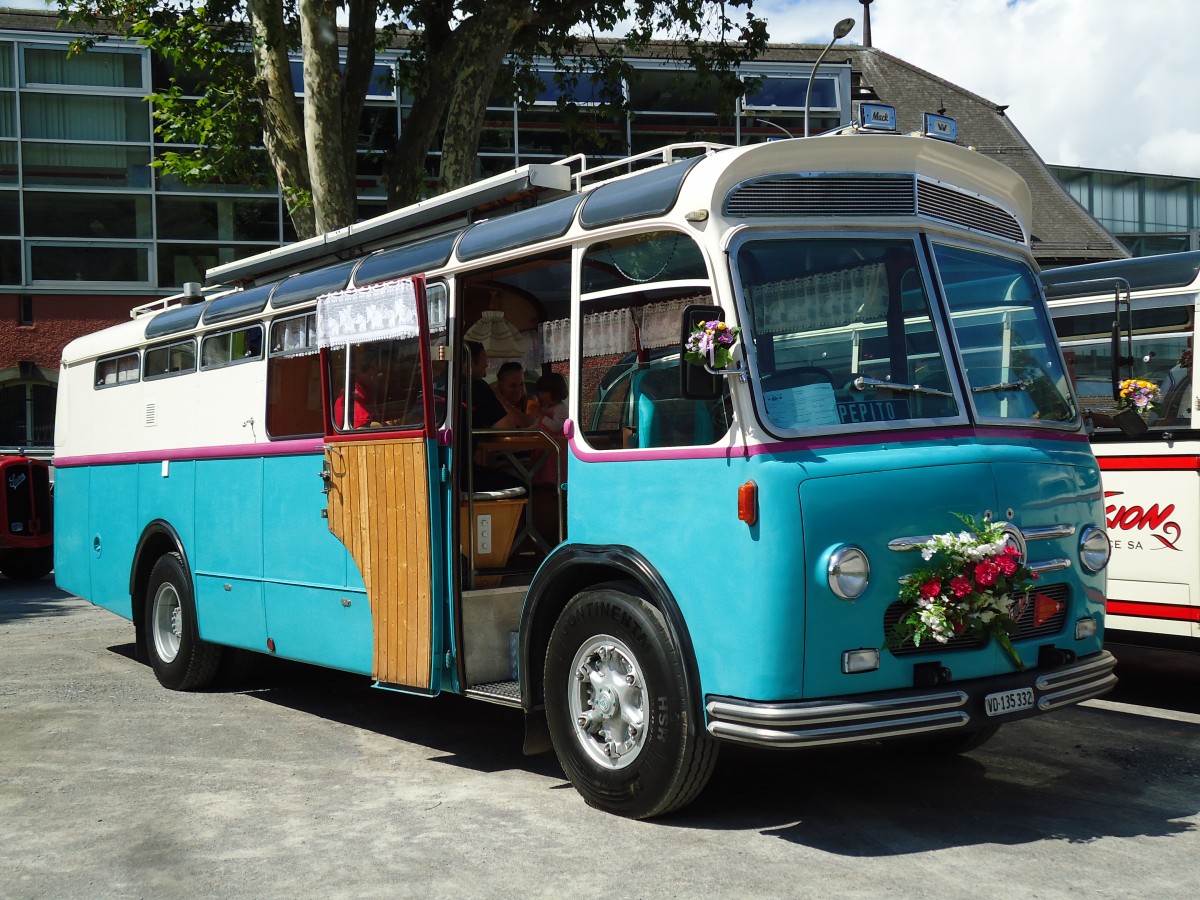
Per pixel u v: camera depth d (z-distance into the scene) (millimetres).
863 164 5453
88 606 14438
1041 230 32781
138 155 28094
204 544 8766
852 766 6352
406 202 15430
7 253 27703
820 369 5145
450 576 6434
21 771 6547
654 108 28719
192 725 7730
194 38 15133
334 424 7324
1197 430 7586
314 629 7512
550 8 15289
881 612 4918
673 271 5316
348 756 6848
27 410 27922
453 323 6500
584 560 5562
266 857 5043
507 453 7000
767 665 4770
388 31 16938
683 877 4645
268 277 9125
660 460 5262
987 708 4988
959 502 5090
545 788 6031
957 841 5066
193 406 8992
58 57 27672
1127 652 10281
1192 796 5746
